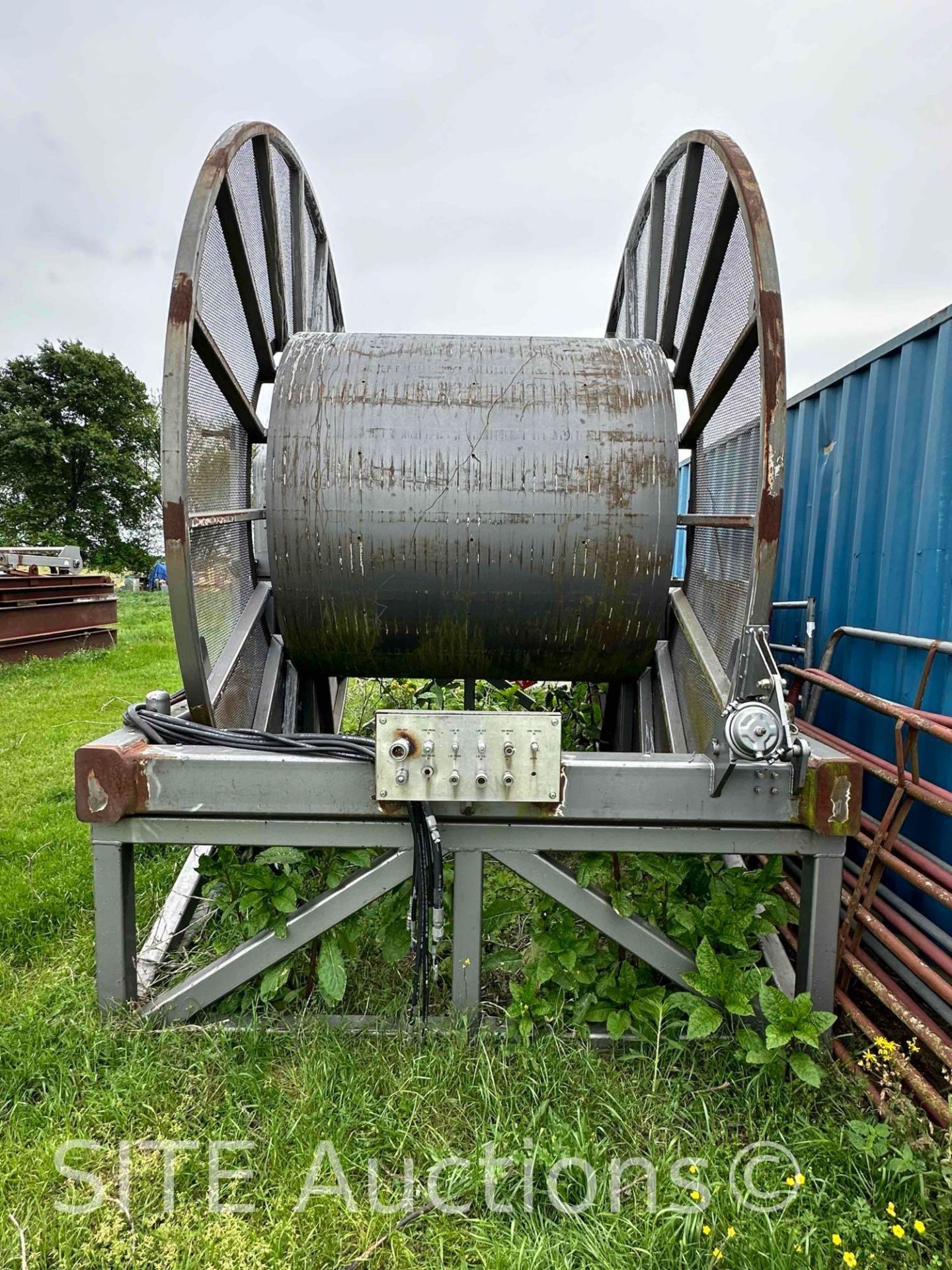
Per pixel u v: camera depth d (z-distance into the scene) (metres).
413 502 2.28
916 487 2.38
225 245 2.40
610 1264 1.40
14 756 4.92
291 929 2.00
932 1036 1.71
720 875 2.19
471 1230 1.48
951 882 1.90
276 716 2.87
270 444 2.31
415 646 2.50
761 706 1.78
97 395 43.22
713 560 2.52
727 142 2.27
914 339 2.36
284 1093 1.80
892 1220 1.48
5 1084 1.81
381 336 2.55
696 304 2.68
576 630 2.43
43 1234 1.46
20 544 40.53
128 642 11.05
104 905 1.98
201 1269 1.41
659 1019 1.89
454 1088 1.81
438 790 1.79
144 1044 1.90
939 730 1.78
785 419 1.91
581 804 1.90
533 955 2.12
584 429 2.31
